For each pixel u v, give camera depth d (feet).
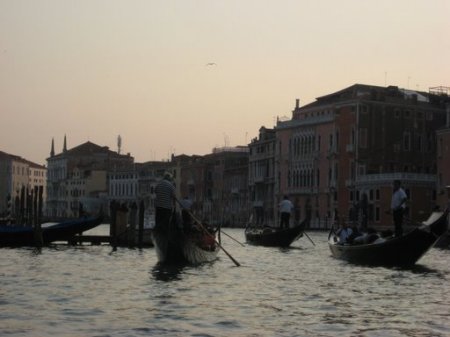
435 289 56.29
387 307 45.83
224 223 326.85
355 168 250.37
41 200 114.52
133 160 487.20
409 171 258.57
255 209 305.94
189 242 77.66
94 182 463.01
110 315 40.86
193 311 42.91
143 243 120.26
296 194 278.46
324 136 265.75
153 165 403.54
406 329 37.73
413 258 78.48
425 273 70.49
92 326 37.24
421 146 261.44
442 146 223.71
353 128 252.01
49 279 61.11
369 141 252.21
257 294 52.01
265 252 110.73
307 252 111.75
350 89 272.92
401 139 257.34
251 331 36.68
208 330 36.70
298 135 280.31
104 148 492.95
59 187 500.74
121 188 432.25
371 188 242.37
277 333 36.24
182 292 52.39
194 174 358.84
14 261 82.99
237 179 326.65
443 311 44.24
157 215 76.79
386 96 257.96
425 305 46.96
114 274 66.49
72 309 42.91
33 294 49.96
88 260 85.81
